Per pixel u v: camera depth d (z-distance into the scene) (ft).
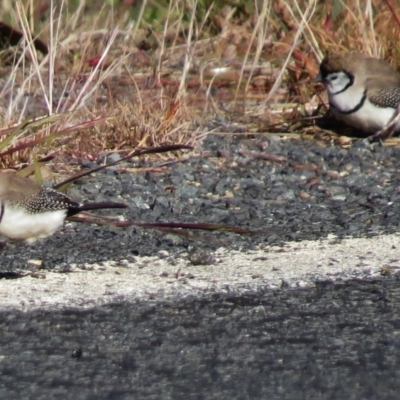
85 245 49.57
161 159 64.18
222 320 40.29
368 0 76.07
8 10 85.56
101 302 42.04
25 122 57.41
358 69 69.26
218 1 85.51
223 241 50.11
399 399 33.32
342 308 41.63
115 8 88.07
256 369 35.78
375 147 67.46
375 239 50.37
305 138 70.23
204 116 70.85
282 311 41.27
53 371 35.47
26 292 43.04
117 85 76.07
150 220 53.83
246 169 62.75
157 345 37.81
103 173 61.11
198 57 81.25
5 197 46.16
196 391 33.91
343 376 35.22
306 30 77.61
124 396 33.50
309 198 58.08
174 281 44.55
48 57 69.41
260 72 78.69
